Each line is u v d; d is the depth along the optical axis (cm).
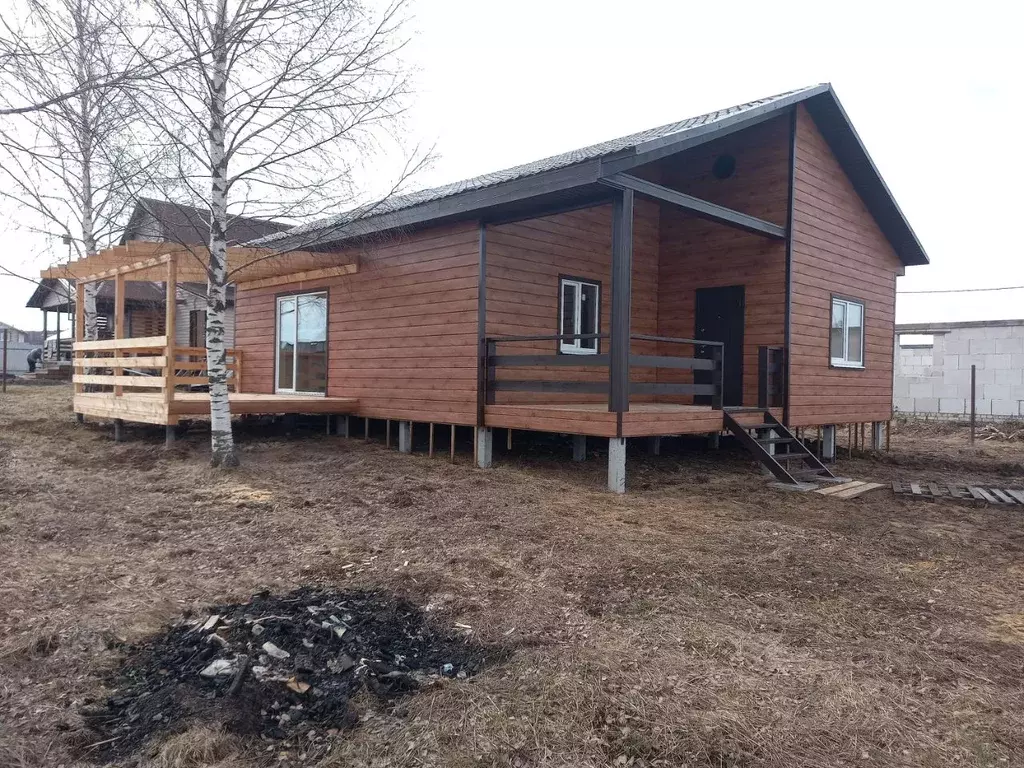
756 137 1093
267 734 302
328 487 762
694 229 1174
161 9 671
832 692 334
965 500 808
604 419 789
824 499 789
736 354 1115
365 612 427
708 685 339
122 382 1038
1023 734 302
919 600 467
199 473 820
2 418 1222
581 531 607
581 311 1086
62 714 308
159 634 394
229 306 1978
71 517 630
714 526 642
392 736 297
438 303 971
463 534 591
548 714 312
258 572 496
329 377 1167
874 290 1297
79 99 505
